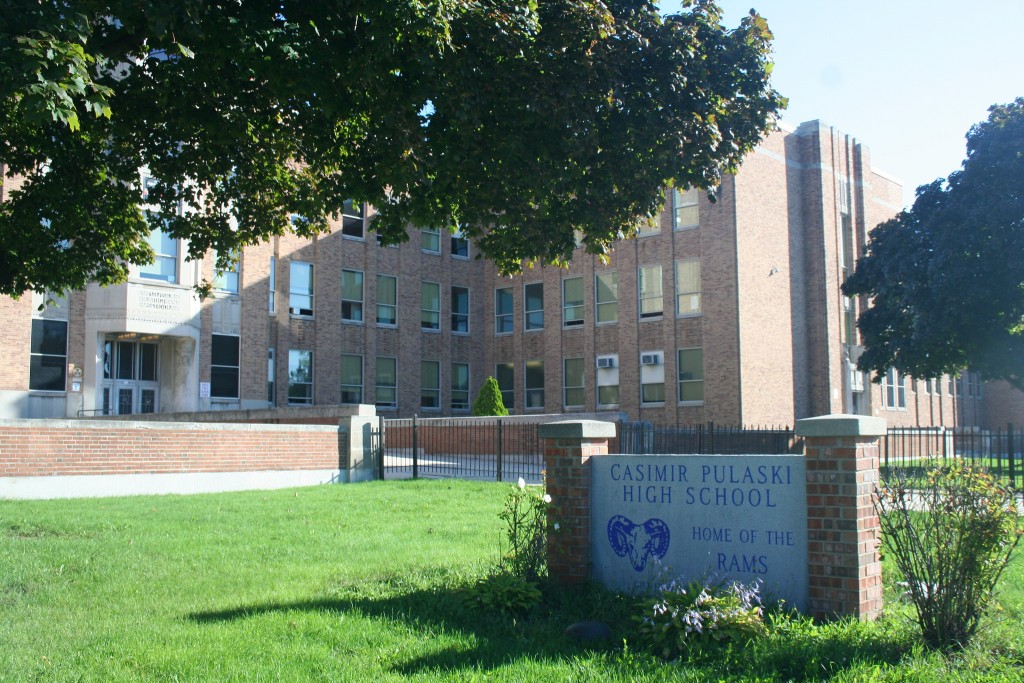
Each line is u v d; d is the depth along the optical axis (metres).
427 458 26.77
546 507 8.41
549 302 38.00
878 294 30.95
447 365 39.19
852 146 38.25
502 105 10.79
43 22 7.87
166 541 11.03
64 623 7.27
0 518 12.38
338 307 35.56
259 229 15.08
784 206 34.84
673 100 11.45
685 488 7.72
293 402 33.91
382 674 5.80
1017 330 27.56
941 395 45.44
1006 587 8.07
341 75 10.55
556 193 11.80
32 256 13.58
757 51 12.06
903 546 6.47
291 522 12.88
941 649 5.98
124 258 15.14
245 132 13.22
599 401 35.72
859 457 6.82
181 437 17.42
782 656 5.87
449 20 9.73
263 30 10.05
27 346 26.39
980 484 6.36
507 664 5.97
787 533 7.15
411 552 10.46
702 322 32.78
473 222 12.19
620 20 11.44
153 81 11.75
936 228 27.92
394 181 11.38
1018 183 25.73
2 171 22.98
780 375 33.44
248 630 6.91
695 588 6.85
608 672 5.76
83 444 16.03
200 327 30.19
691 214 33.59
